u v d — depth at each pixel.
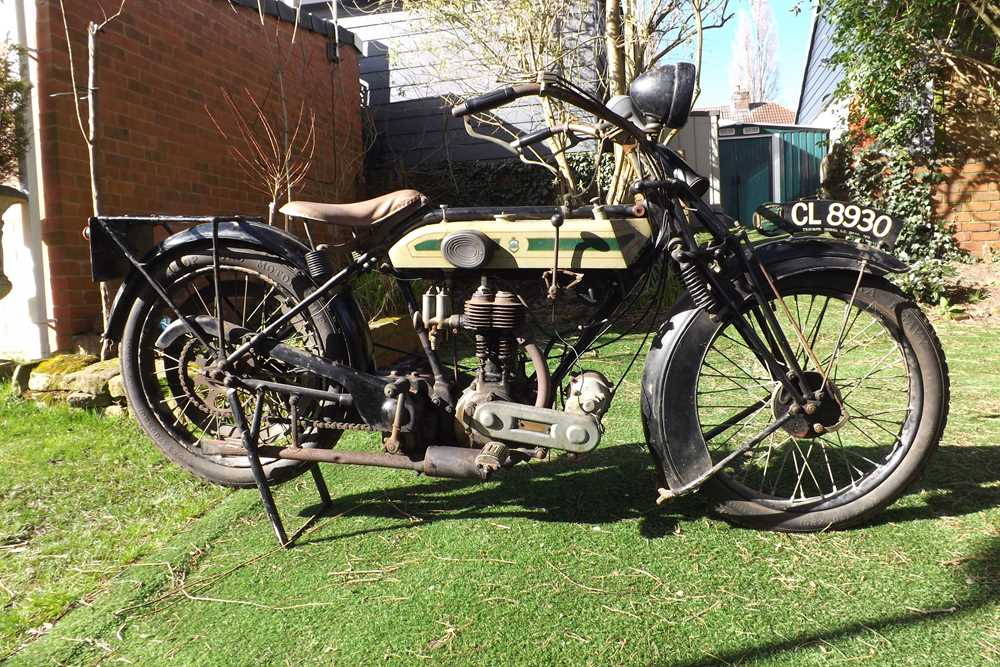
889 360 4.16
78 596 1.96
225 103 5.91
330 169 7.88
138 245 2.49
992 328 5.38
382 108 9.48
